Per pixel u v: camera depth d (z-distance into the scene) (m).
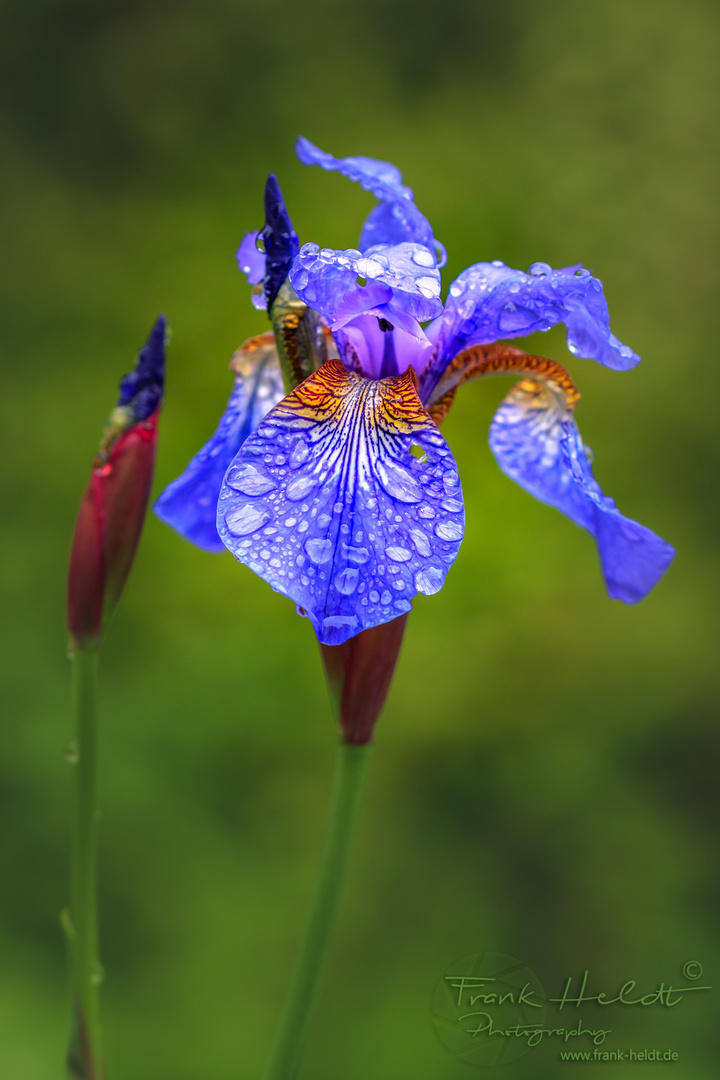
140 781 0.91
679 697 1.04
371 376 0.48
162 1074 0.80
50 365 1.08
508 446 0.49
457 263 1.11
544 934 0.94
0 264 1.11
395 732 0.99
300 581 0.45
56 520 1.02
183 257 1.10
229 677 0.96
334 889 0.47
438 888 0.94
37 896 0.87
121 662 0.98
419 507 0.46
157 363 0.49
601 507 0.48
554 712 1.02
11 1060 0.76
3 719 0.93
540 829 0.99
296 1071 0.47
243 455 0.46
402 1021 0.85
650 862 0.98
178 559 0.99
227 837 0.92
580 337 0.47
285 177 1.14
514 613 1.02
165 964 0.85
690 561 1.09
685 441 1.12
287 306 0.47
